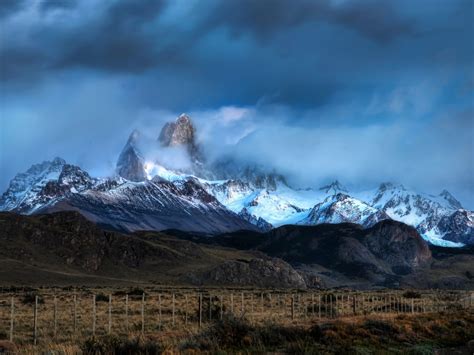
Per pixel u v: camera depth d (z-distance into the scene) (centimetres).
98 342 3881
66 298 12400
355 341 4688
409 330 5309
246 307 9912
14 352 4050
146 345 3875
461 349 4778
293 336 4528
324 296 12900
